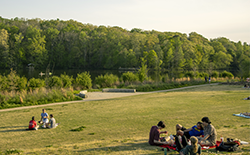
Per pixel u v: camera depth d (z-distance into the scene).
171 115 12.70
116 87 33.31
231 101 17.52
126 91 28.28
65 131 9.94
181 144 6.45
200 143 6.92
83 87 31.28
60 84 27.08
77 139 8.54
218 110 13.88
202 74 47.72
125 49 107.50
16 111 15.80
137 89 29.67
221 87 30.31
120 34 124.75
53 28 125.25
